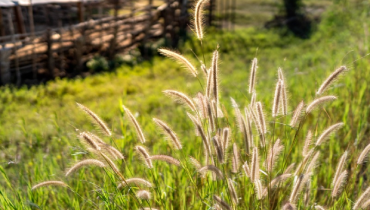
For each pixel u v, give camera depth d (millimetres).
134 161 4379
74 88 12625
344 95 6043
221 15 25359
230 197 2781
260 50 18516
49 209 3691
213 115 2768
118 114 9172
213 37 20609
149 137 5828
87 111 2680
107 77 14305
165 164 4188
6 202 3182
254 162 2500
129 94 12016
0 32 16688
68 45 15953
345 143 4633
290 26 23125
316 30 22484
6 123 9031
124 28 18547
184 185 3682
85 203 3619
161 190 3369
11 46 14594
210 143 2803
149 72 14844
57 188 4160
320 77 8805
